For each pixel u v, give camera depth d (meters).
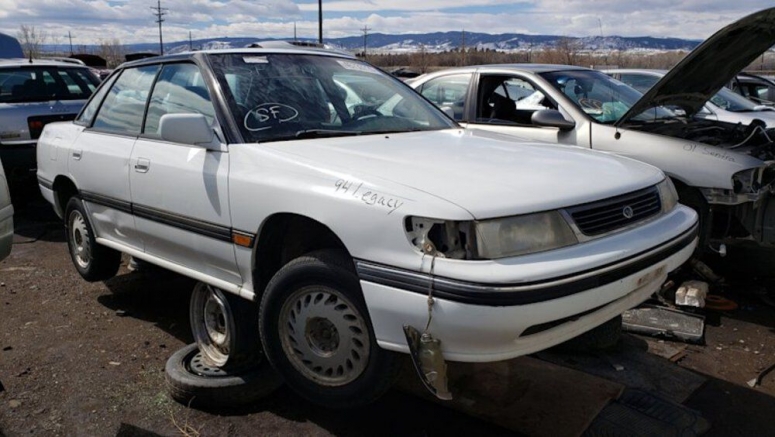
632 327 4.10
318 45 7.48
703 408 3.20
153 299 4.81
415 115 4.03
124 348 3.93
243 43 5.05
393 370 2.70
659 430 2.91
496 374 3.44
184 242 3.50
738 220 4.88
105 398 3.31
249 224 3.06
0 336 4.11
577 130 5.40
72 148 4.56
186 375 3.26
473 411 3.10
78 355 3.82
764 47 4.92
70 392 3.38
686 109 5.71
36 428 3.04
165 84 3.92
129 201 3.90
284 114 3.48
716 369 3.64
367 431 3.00
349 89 3.92
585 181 2.80
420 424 3.04
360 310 2.71
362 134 3.55
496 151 3.24
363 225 2.59
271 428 3.04
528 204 2.50
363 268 2.58
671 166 4.84
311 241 3.18
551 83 5.82
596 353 3.71
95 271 4.65
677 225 3.03
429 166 2.85
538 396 3.21
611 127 5.26
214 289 3.40
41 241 6.61
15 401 3.28
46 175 4.99
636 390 3.26
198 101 3.58
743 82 12.68
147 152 3.74
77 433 3.01
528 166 2.93
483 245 2.38
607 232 2.70
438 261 2.38
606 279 2.56
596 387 3.29
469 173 2.76
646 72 9.70
